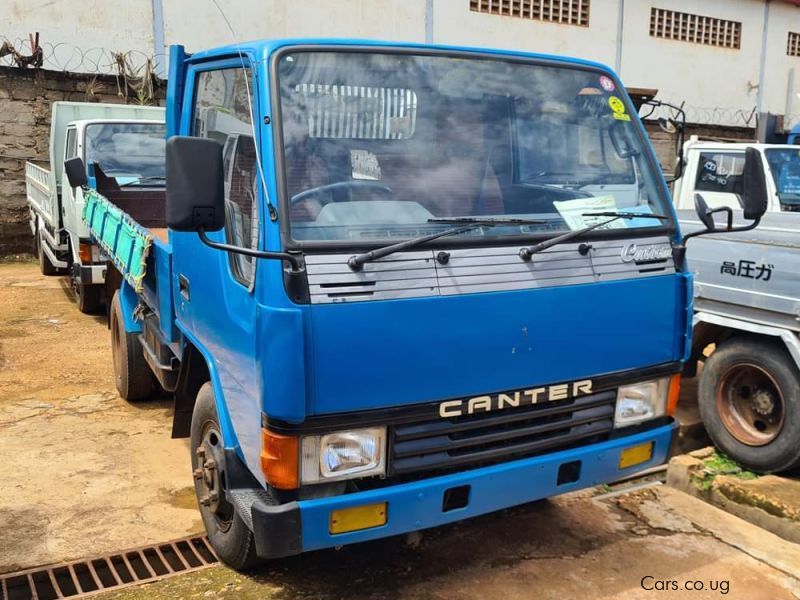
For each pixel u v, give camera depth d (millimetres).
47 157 11648
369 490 2689
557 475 3047
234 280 3010
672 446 3400
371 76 2957
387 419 2670
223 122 3258
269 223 2650
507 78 3264
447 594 3271
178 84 3836
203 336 3451
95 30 11844
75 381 6215
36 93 11367
